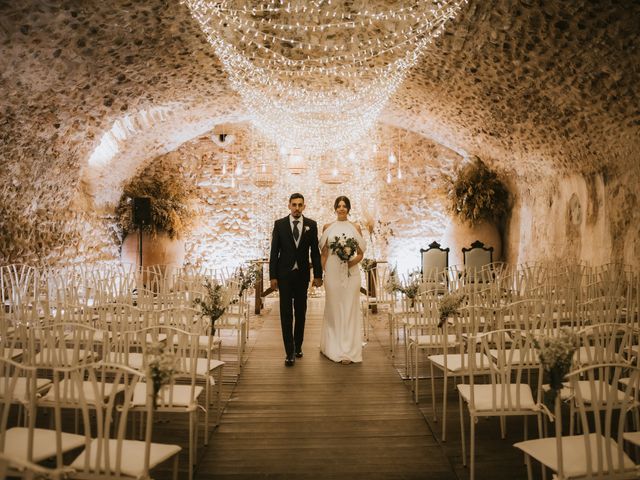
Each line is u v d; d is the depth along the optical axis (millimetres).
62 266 9023
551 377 2205
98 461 2129
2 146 6840
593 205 8117
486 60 6973
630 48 5547
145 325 3760
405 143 11961
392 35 6891
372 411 4133
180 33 6637
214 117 10867
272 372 5289
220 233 12047
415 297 5148
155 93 8492
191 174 12031
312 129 11641
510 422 3869
